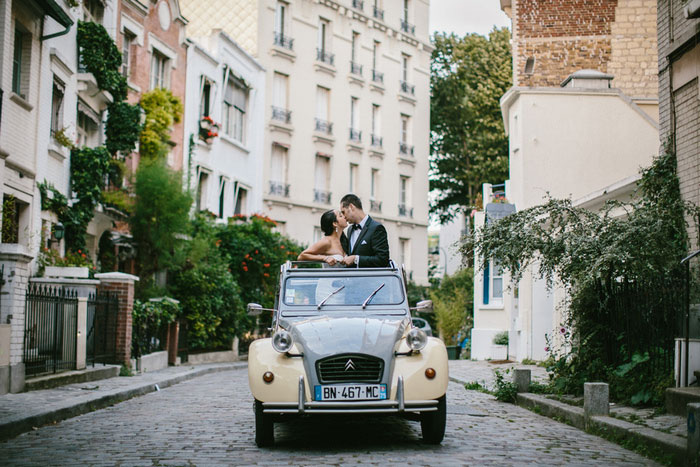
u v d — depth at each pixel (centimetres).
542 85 2783
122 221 2338
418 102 4906
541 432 970
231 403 1305
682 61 1370
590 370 1245
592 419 973
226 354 2864
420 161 4900
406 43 4834
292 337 835
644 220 1205
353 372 798
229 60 3466
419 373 803
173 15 2908
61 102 1978
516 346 2402
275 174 4075
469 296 3928
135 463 744
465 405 1275
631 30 2759
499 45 4906
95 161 2078
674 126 1401
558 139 2378
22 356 1296
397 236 4722
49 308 1439
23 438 930
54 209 1916
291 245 3278
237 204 3694
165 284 2575
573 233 1279
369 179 4578
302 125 4194
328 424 1027
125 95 2356
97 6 2358
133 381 1625
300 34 4191
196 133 3130
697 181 1316
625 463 753
